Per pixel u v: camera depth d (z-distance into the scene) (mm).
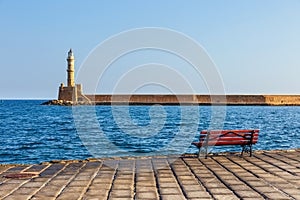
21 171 9078
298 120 54219
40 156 21703
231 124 46094
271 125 44281
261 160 10641
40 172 8977
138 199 6648
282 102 126938
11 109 102875
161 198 6715
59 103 105250
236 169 9344
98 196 6832
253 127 41094
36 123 49312
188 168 9516
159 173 8914
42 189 7324
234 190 7242
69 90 104062
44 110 94312
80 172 8984
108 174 8773
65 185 7668
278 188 7383
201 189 7348
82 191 7184
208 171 9117
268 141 27047
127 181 8055
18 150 24078
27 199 6590
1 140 29625
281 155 11523
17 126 44188
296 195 6852
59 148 24781
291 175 8578
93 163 10203
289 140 27750
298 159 10758
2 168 9484
